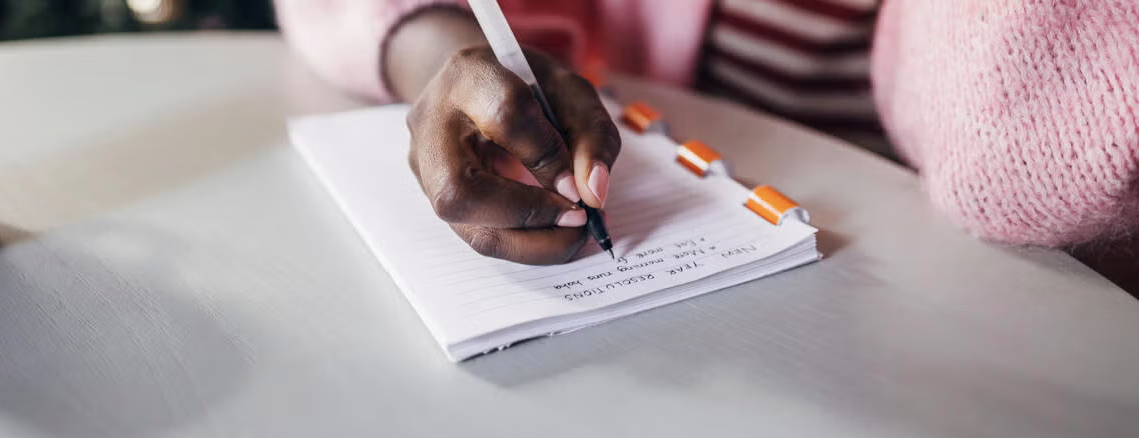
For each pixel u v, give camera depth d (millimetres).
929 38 505
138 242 470
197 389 352
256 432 327
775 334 387
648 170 534
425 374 361
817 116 890
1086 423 331
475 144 443
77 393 350
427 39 617
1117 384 353
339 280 434
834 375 358
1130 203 438
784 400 343
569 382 355
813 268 446
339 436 325
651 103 675
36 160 576
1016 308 407
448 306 388
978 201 462
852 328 391
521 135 401
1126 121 406
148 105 677
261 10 1305
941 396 346
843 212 505
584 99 465
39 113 659
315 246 468
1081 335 386
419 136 441
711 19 886
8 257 455
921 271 442
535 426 329
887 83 607
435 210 401
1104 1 413
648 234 457
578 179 414
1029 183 442
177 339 385
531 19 777
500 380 357
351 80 690
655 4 885
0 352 375
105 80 733
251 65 777
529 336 381
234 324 396
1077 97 422
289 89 718
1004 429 327
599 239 425
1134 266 511
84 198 524
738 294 422
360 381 356
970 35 462
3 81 727
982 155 454
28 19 1224
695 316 403
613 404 342
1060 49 423
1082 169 426
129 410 339
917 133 536
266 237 477
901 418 333
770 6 831
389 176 524
